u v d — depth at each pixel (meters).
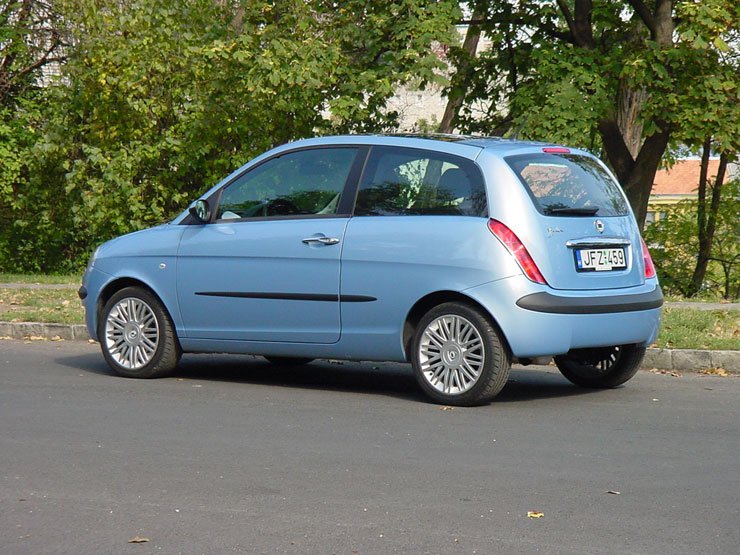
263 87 24.33
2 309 17.52
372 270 10.17
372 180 10.44
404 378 11.88
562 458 7.75
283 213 10.86
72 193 28.56
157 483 7.00
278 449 8.02
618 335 10.14
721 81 23.48
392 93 23.94
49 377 11.62
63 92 27.95
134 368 11.60
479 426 8.95
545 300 9.61
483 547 5.66
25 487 6.90
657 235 35.31
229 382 11.42
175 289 11.34
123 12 26.30
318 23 24.98
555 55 24.03
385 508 6.41
